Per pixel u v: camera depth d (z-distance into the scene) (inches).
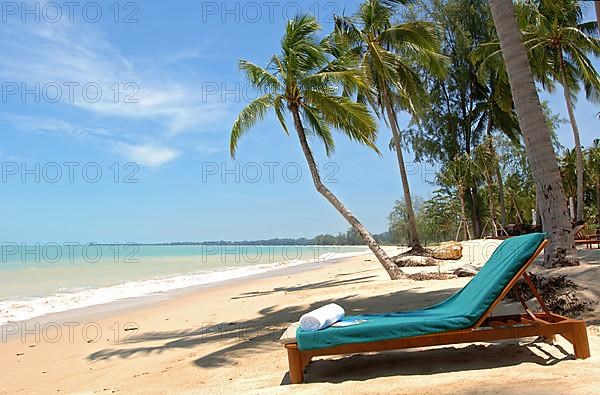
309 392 159.5
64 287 736.3
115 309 487.5
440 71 807.1
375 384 161.0
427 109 1138.0
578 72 898.7
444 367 177.2
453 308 195.0
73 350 304.0
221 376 208.2
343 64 577.0
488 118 1152.8
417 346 170.9
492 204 1185.4
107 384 218.5
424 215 1883.6
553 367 160.7
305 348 175.2
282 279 782.5
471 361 181.3
